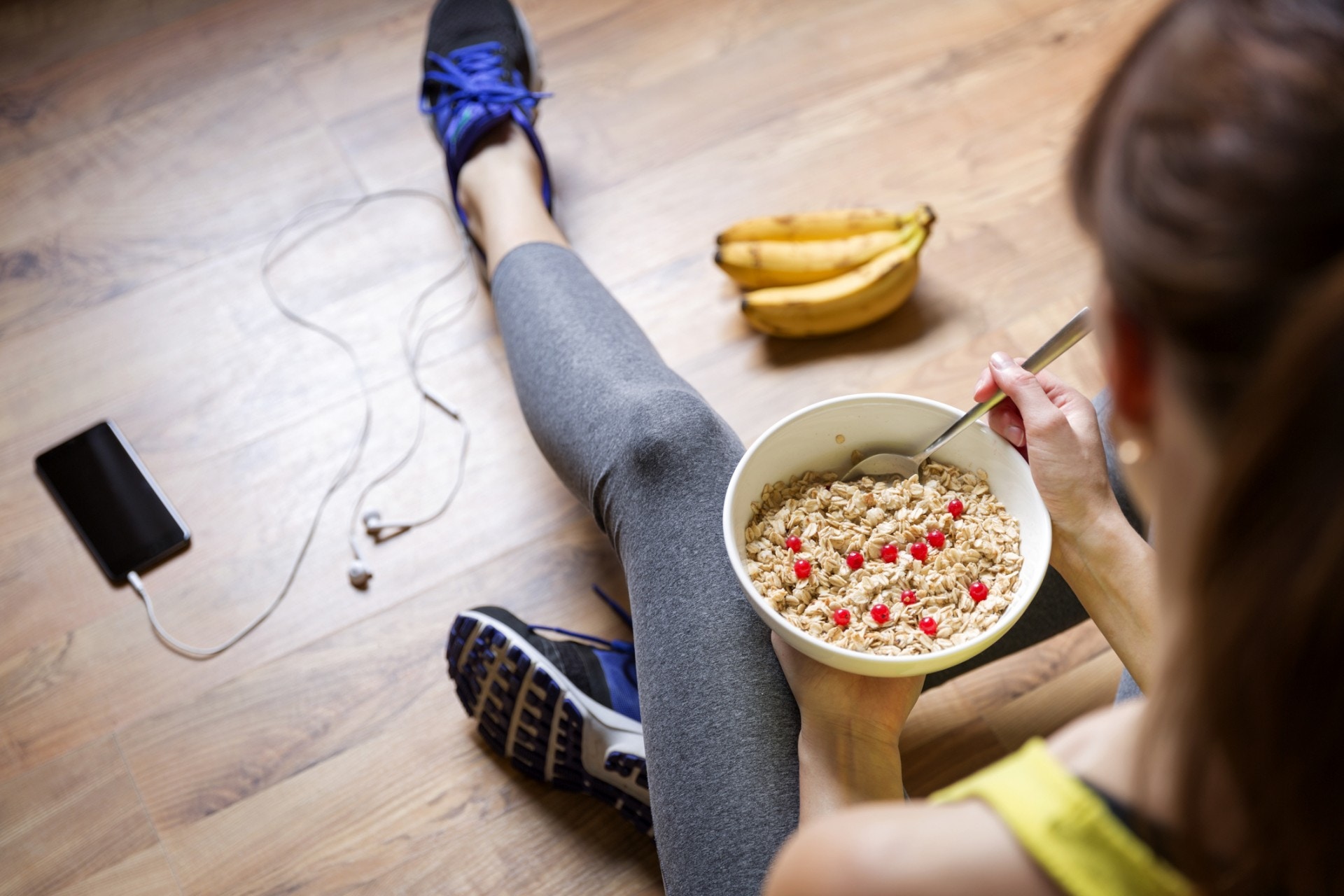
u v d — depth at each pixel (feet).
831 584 2.71
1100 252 0.98
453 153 4.45
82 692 3.94
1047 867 1.13
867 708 2.55
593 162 5.03
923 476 2.83
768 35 5.33
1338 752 0.90
